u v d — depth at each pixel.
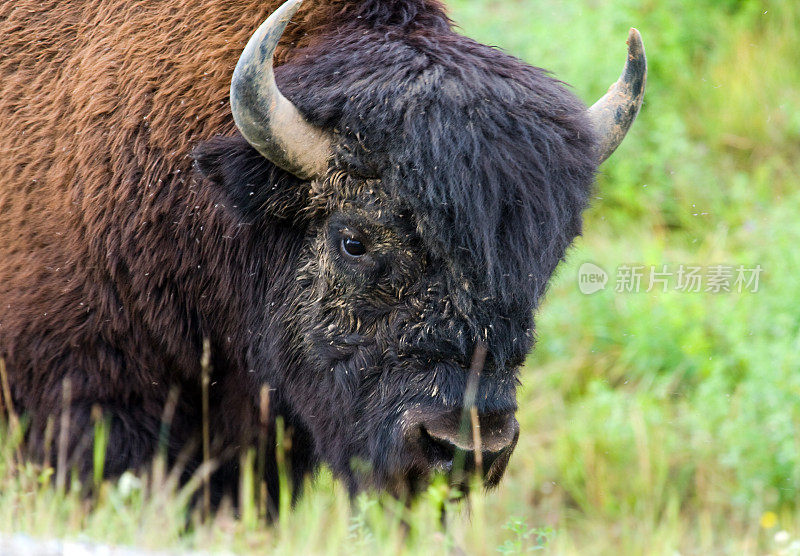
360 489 16.28
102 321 16.92
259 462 18.33
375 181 14.90
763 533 22.73
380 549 15.57
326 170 15.26
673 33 35.69
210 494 17.72
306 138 15.16
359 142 14.89
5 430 17.39
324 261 15.66
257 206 15.89
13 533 14.08
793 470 23.42
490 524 23.39
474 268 14.44
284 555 15.45
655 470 25.03
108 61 17.34
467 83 14.90
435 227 14.41
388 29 16.05
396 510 16.00
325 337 15.70
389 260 14.90
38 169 17.38
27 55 18.08
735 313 28.05
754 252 29.88
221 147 15.63
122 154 16.91
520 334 14.88
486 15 37.06
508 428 14.91
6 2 18.45
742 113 35.12
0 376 17.03
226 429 18.31
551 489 25.64
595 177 15.98
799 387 24.73
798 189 32.72
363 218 14.97
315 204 15.50
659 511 24.30
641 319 28.98
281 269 16.33
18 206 17.34
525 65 15.86
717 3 37.50
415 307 14.78
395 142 14.66
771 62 36.03
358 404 15.38
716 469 24.83
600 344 29.25
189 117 16.73
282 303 16.38
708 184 33.12
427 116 14.64
